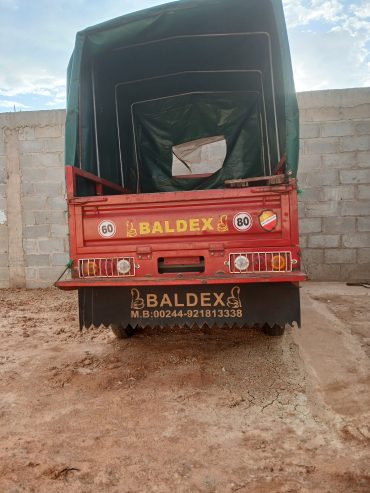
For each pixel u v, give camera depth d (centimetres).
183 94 647
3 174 923
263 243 370
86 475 252
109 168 550
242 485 238
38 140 909
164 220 384
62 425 311
